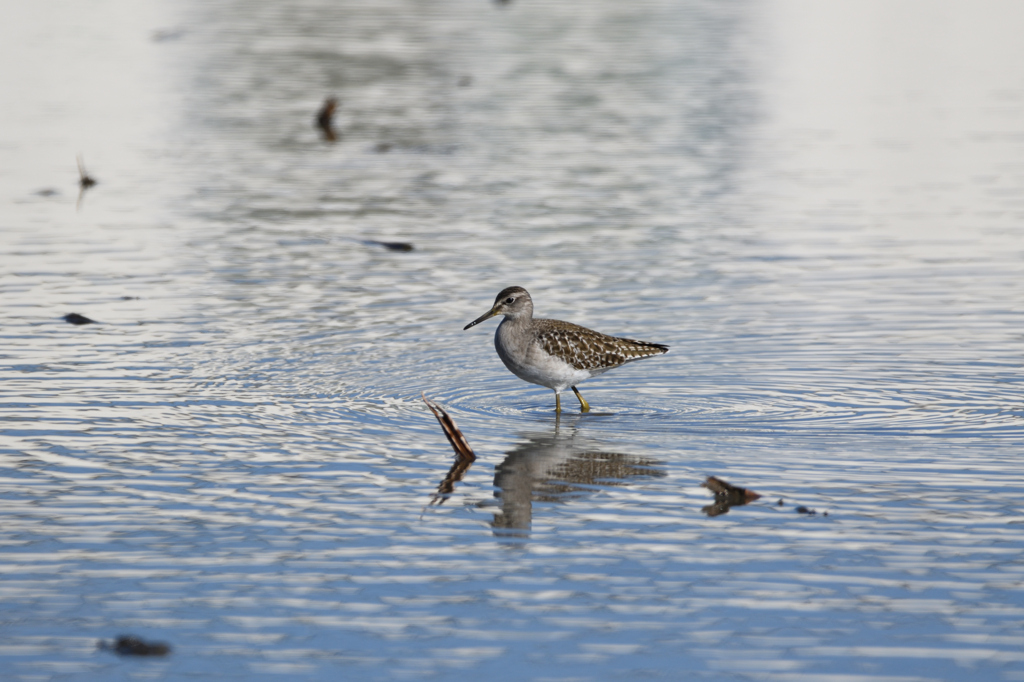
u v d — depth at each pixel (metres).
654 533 11.48
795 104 38.22
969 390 15.70
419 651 9.32
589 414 15.18
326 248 23.34
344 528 11.61
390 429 14.52
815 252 23.00
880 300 19.91
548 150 32.41
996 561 10.78
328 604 10.07
